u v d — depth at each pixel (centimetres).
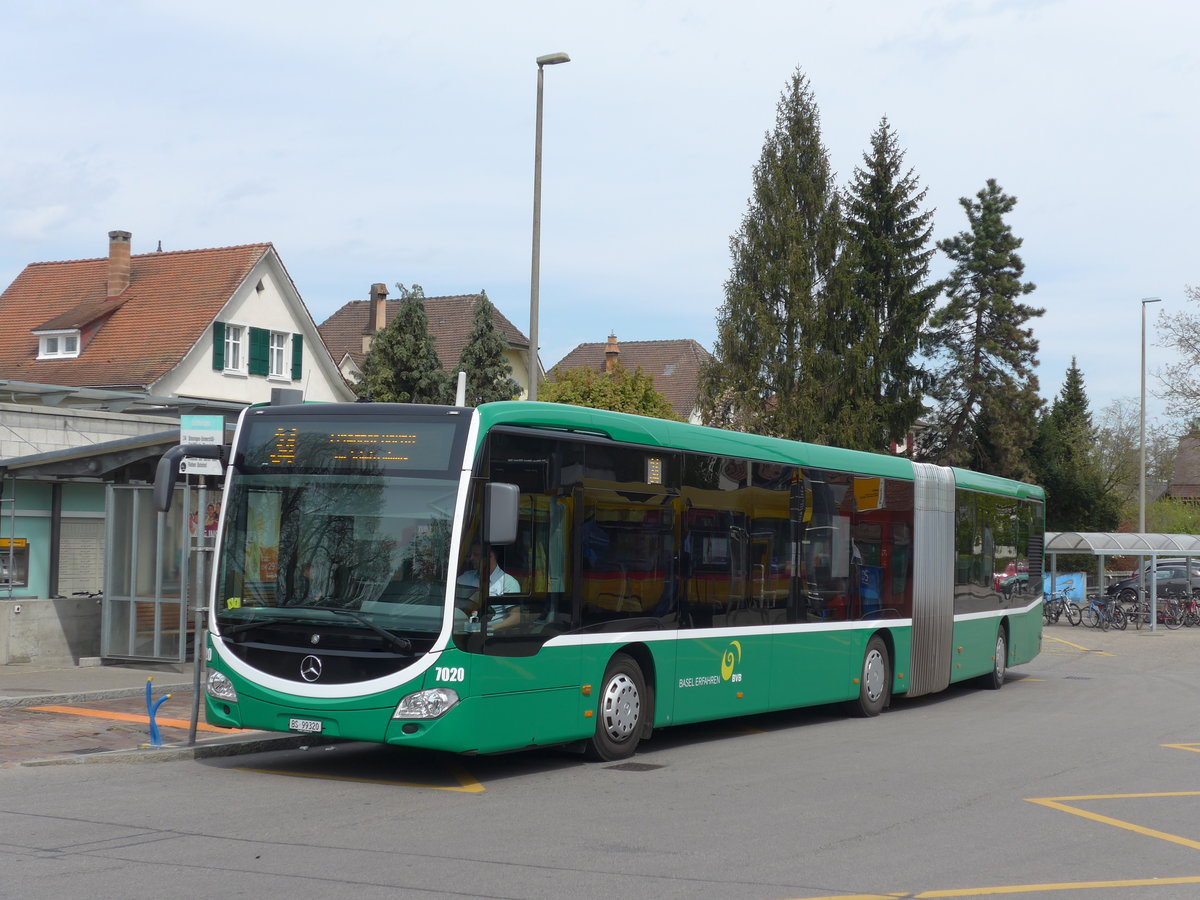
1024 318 6100
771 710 1528
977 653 2127
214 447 1211
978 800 1084
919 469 1928
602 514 1242
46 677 1689
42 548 2053
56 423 2231
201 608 1248
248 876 755
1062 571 6031
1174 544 4272
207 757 1239
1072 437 6981
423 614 1070
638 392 4172
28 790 1040
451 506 1085
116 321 4572
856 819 987
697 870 802
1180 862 862
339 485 1117
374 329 6781
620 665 1273
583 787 1117
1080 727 1658
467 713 1069
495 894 727
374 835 887
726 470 1446
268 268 4716
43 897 698
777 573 1539
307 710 1080
